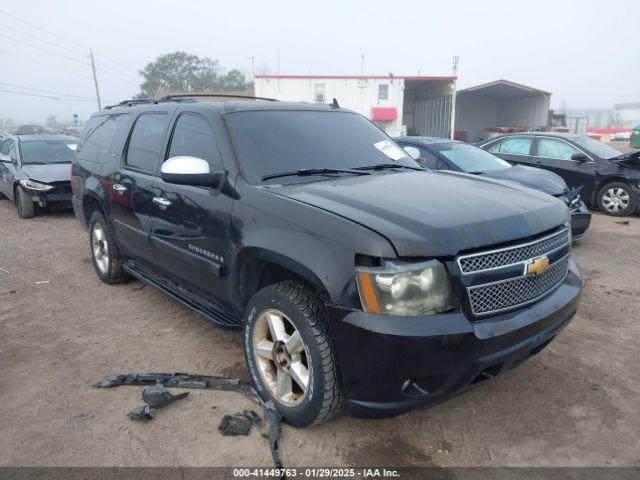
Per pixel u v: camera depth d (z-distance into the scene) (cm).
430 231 247
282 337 297
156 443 288
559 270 306
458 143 814
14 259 670
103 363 382
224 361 384
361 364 248
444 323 241
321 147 374
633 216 973
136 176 440
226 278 336
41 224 920
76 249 725
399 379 244
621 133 4784
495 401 330
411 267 241
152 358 389
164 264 417
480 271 252
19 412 319
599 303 504
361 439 292
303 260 267
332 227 261
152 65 7831
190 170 328
